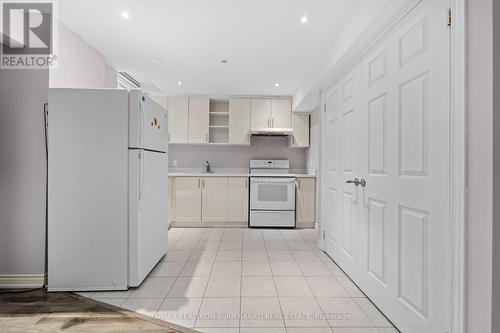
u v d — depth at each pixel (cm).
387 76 190
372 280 207
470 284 120
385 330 173
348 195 256
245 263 290
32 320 182
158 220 282
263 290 227
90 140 224
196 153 527
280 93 483
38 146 232
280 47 295
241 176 467
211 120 520
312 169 480
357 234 235
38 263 233
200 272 265
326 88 329
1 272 232
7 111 231
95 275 224
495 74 109
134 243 227
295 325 177
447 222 133
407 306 164
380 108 199
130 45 293
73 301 208
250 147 527
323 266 283
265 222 459
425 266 150
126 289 226
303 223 460
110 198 225
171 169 526
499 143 109
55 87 236
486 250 111
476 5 116
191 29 259
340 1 212
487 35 111
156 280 246
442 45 138
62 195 222
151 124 254
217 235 409
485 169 112
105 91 224
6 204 232
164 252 307
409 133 165
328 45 286
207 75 389
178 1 215
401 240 172
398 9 170
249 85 435
